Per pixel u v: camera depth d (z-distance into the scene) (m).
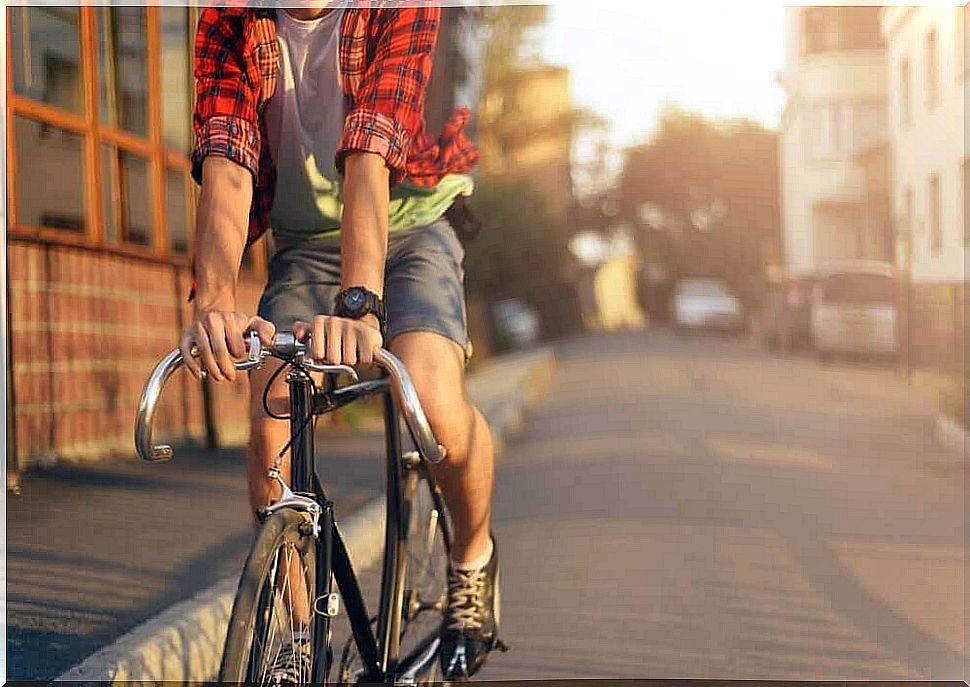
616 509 7.96
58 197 8.03
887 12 15.16
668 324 41.94
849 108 19.86
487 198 29.72
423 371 2.96
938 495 8.52
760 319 29.31
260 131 2.89
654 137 35.88
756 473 9.53
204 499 7.06
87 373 8.15
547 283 35.91
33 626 4.22
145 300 9.35
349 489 7.48
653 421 13.26
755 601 5.57
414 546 3.49
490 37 28.73
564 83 30.06
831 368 19.05
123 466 7.99
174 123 10.38
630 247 41.91
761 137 30.81
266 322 2.32
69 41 8.33
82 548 5.48
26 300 7.36
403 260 3.10
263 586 2.29
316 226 3.09
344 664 3.04
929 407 12.46
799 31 18.88
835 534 7.15
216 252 2.61
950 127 12.64
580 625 5.12
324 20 2.88
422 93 2.82
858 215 20.42
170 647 4.16
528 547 6.76
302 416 2.58
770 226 29.03
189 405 9.93
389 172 2.75
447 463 3.14
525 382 18.02
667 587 5.82
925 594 5.75
